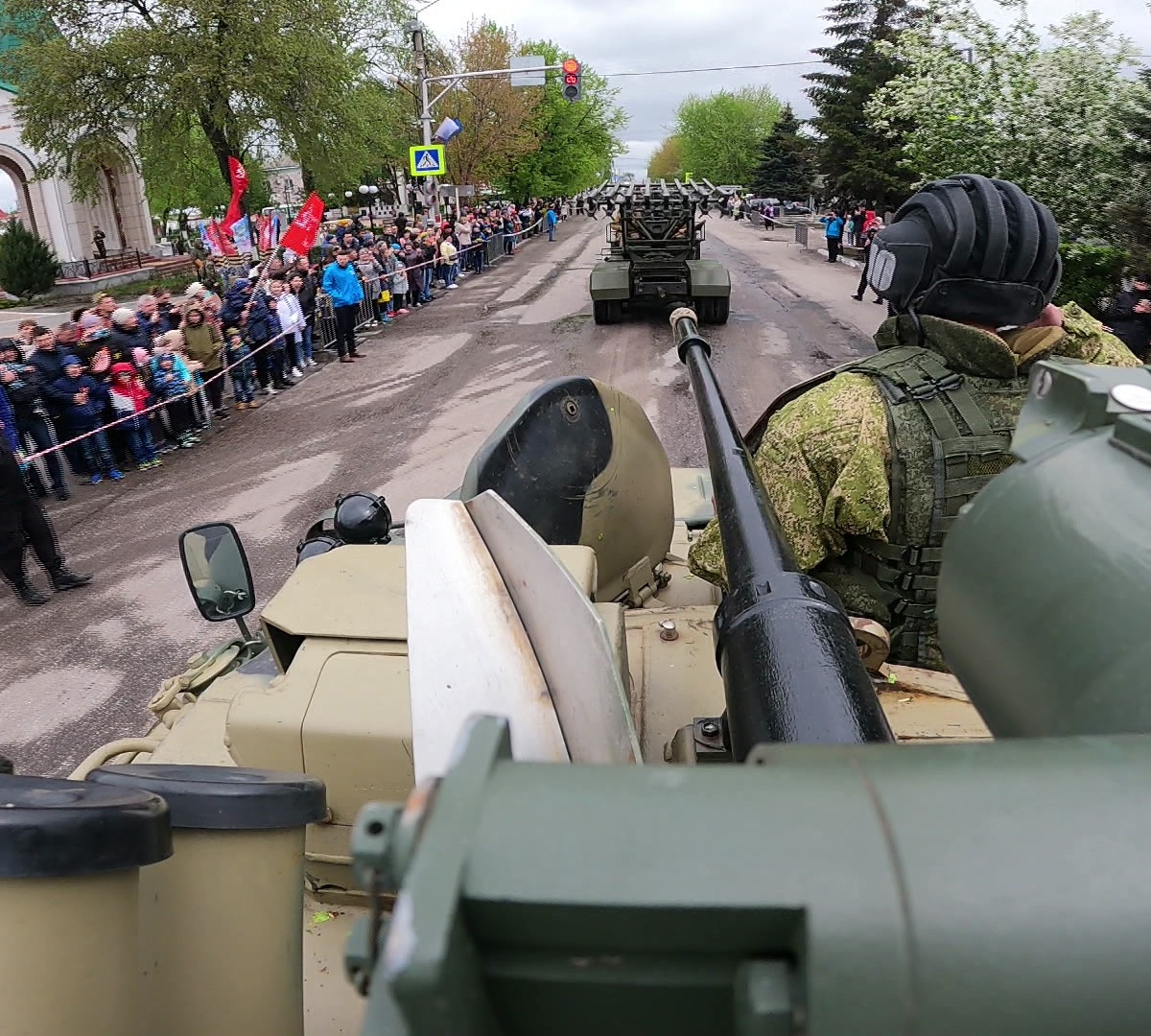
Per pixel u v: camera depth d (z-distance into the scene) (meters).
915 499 2.32
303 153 25.48
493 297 21.17
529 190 48.25
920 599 2.45
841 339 15.23
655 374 13.06
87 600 7.25
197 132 27.28
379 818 0.60
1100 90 13.95
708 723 2.03
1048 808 0.55
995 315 2.42
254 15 22.78
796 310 18.16
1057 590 0.80
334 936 2.16
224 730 2.54
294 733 2.04
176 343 10.70
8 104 31.02
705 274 16.14
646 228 16.03
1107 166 13.77
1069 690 0.75
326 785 2.08
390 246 20.91
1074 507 0.83
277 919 1.61
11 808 1.21
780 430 2.45
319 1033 1.93
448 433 10.91
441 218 28.56
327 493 9.16
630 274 16.19
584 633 1.24
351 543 3.18
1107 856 0.53
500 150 39.47
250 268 19.42
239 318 12.62
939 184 2.47
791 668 1.25
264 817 1.55
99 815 1.24
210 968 1.54
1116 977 0.50
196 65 22.20
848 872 0.53
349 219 38.81
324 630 2.24
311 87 24.05
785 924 0.52
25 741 5.51
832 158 31.34
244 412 12.36
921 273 2.39
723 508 1.78
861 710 1.18
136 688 6.03
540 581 1.33
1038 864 0.52
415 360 14.87
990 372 2.35
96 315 10.06
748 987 0.52
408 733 2.01
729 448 2.11
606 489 2.88
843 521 2.36
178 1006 1.51
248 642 3.27
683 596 3.26
